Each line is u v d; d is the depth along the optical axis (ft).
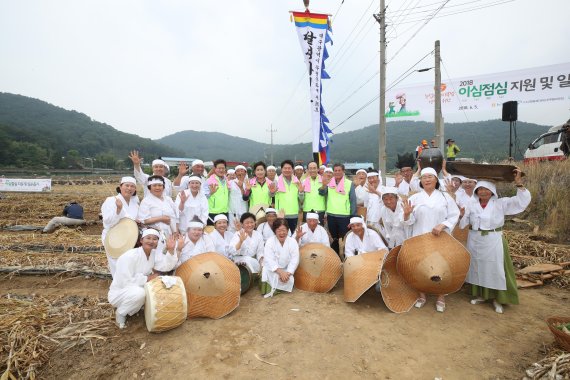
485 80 48.62
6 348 13.04
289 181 23.76
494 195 15.88
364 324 14.76
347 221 22.35
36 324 14.70
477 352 12.64
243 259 19.08
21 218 43.39
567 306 16.15
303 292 18.52
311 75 33.24
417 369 11.82
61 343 13.56
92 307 16.53
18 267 21.88
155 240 15.30
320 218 23.76
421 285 15.47
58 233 32.37
